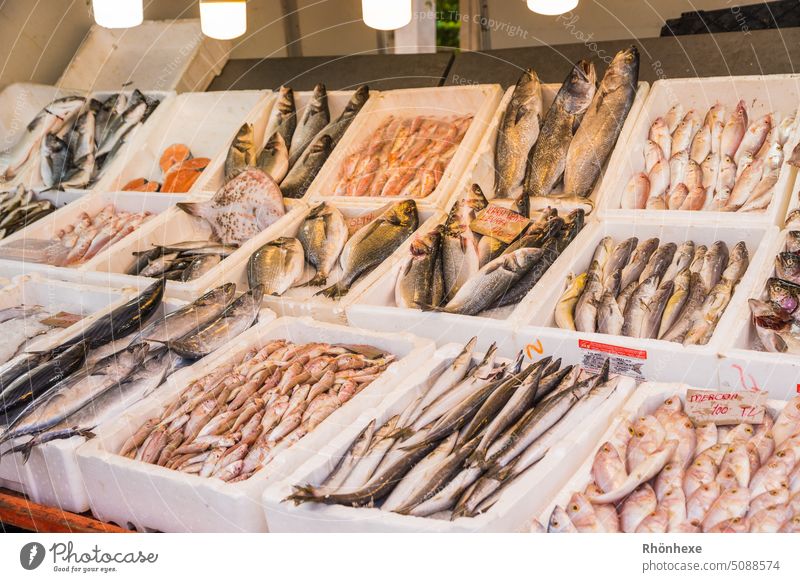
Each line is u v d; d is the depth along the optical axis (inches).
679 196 99.5
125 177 136.3
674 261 91.4
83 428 76.0
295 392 79.4
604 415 70.6
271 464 68.4
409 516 60.7
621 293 89.6
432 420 71.8
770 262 85.9
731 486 62.5
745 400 70.2
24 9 146.8
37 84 148.9
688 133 105.1
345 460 68.4
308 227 107.7
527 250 93.0
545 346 82.7
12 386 82.5
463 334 86.8
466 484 64.2
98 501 74.4
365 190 114.3
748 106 105.5
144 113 143.0
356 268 100.5
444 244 98.4
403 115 124.4
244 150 125.6
